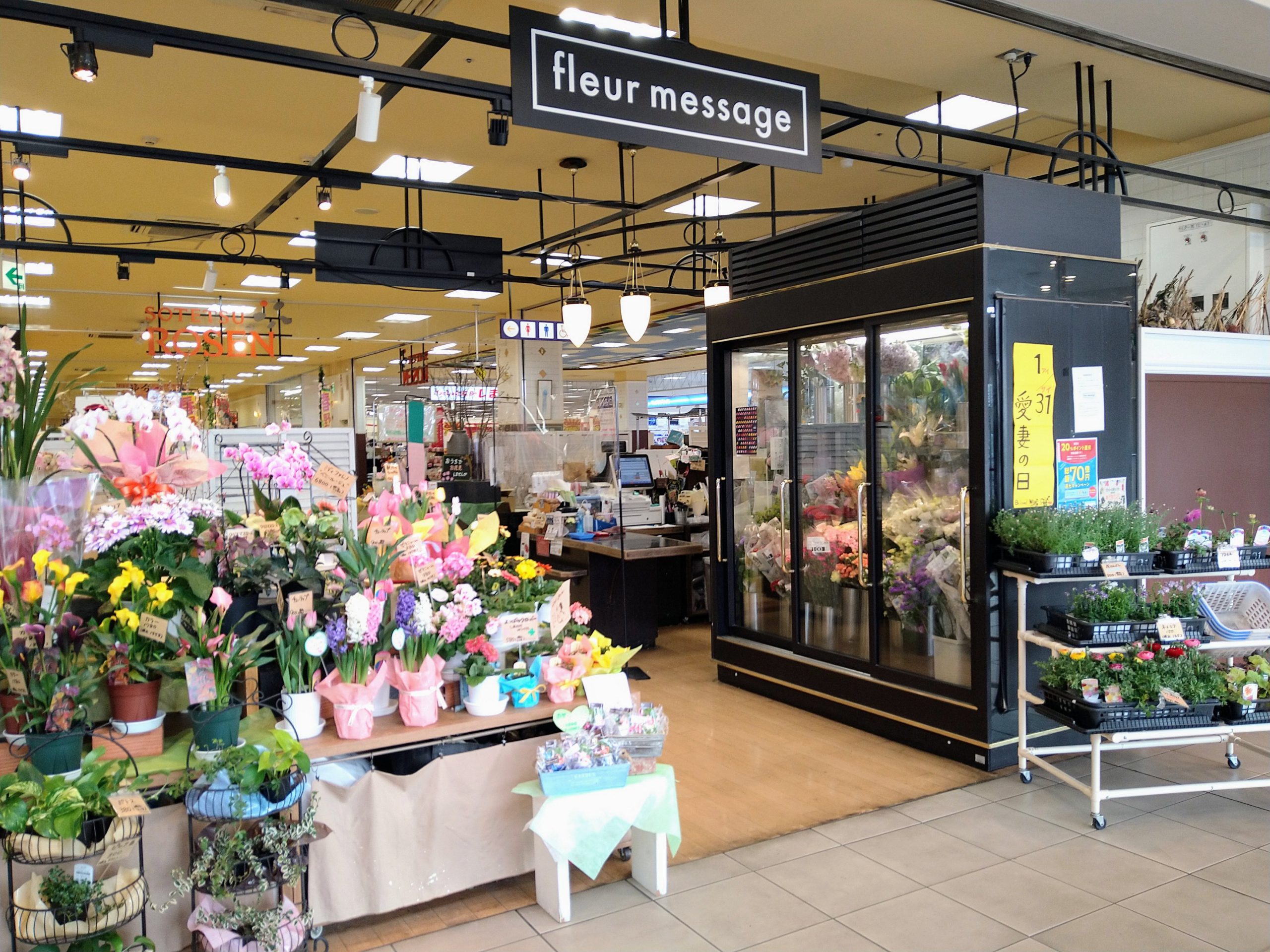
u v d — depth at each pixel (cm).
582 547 707
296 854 254
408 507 332
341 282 825
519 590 362
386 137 686
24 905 228
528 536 616
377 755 303
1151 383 526
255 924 237
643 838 329
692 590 802
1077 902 306
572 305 655
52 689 240
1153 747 404
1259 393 579
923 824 375
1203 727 361
